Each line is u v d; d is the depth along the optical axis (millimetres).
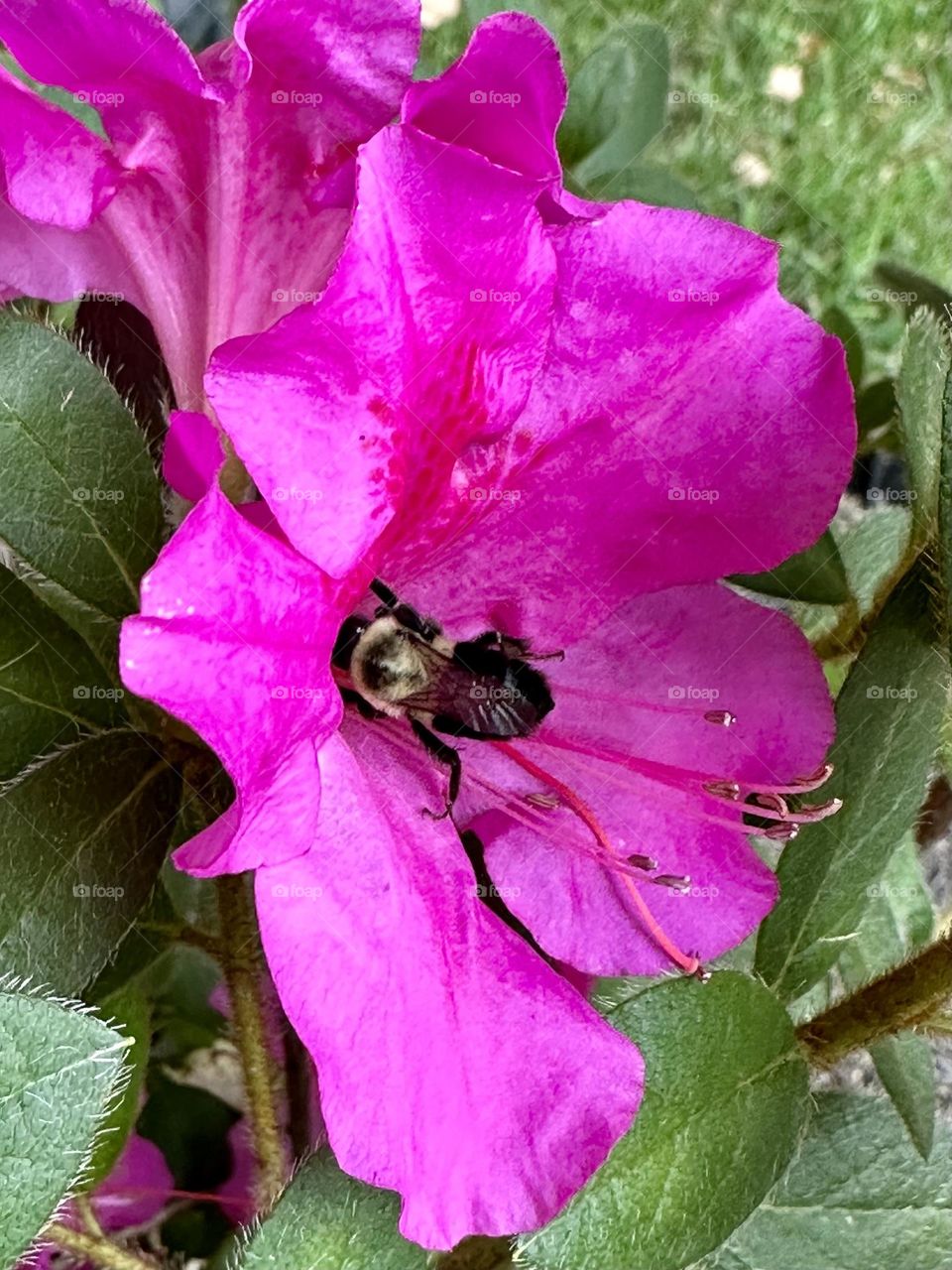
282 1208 78
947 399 73
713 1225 80
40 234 82
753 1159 82
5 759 78
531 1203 75
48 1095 61
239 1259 78
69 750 77
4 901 74
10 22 71
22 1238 61
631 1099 78
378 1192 78
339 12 72
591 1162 76
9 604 78
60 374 77
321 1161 79
